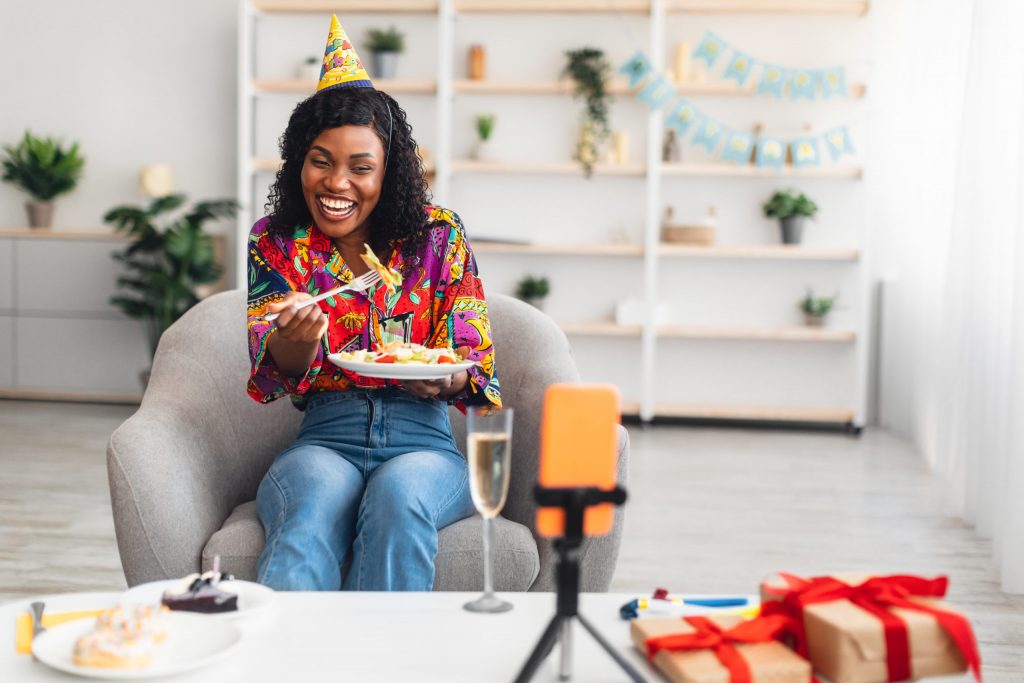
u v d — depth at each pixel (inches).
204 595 46.4
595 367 228.7
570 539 39.6
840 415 212.5
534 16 222.2
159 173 227.1
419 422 68.2
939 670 39.1
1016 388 102.0
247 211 219.9
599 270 226.7
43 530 121.5
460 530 63.0
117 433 63.6
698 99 220.8
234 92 231.9
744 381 226.1
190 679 39.2
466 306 70.4
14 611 46.8
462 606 47.7
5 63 235.5
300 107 70.2
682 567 111.3
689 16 219.9
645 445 190.9
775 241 221.8
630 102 222.1
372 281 63.9
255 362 65.4
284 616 46.0
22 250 224.2
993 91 125.6
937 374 160.9
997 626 91.9
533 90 216.2
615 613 48.0
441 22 213.6
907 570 110.6
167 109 233.6
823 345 223.8
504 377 78.4
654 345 227.0
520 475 71.2
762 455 182.5
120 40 233.3
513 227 227.1
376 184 68.4
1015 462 101.9
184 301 214.2
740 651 39.8
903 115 209.6
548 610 47.5
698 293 225.6
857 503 144.4
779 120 219.5
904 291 205.9
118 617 40.9
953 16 169.3
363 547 58.6
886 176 221.0
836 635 38.6
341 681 39.3
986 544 122.9
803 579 44.0
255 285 69.2
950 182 171.8
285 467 63.2
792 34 218.7
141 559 61.6
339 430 67.4
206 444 69.9
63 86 235.0
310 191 68.2
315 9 219.1
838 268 222.4
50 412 209.9
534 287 221.0
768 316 224.4
